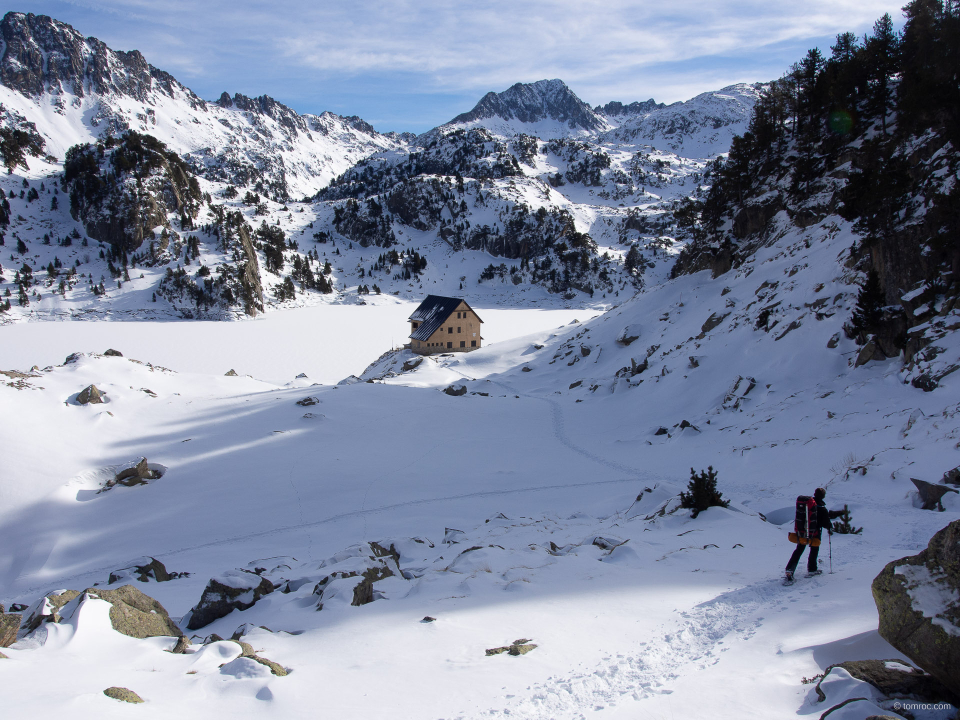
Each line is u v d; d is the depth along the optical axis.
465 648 8.66
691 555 13.62
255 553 24.11
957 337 29.67
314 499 31.75
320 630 10.12
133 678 7.72
